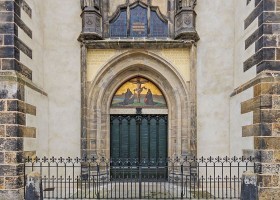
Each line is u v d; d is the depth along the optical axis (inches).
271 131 370.3
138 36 514.6
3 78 374.6
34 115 435.5
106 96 511.2
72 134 497.0
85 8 484.1
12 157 371.6
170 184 490.9
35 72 462.3
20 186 376.5
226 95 500.7
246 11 447.2
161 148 520.7
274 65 380.2
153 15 518.3
